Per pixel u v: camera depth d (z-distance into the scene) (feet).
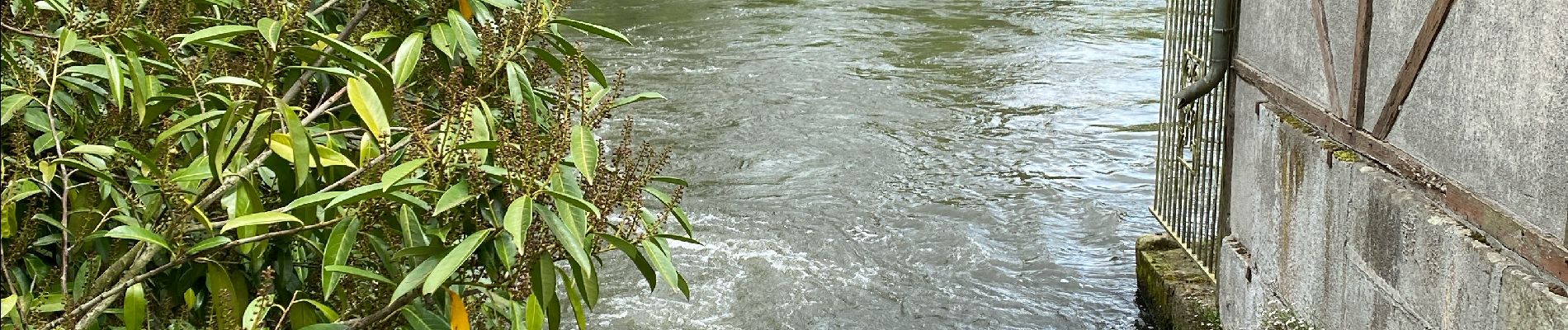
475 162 6.67
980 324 17.01
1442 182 9.98
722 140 26.96
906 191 23.07
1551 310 8.38
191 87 7.61
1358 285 11.25
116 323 8.60
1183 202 15.76
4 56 7.55
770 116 29.43
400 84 7.25
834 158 25.41
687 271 18.33
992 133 27.94
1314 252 12.09
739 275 18.34
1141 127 28.53
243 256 8.09
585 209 6.49
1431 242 9.99
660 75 35.01
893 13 46.80
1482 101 9.30
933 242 20.07
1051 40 40.65
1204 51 14.62
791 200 22.29
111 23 7.50
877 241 20.12
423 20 8.59
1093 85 33.42
